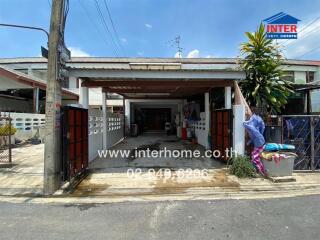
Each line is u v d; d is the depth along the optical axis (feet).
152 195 18.81
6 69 41.81
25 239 11.91
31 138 47.83
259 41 29.94
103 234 12.41
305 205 16.34
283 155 22.62
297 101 41.47
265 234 12.28
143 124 80.64
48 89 19.11
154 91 44.06
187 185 21.08
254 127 24.40
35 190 19.98
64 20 20.13
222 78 27.91
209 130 39.50
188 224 13.51
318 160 25.23
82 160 25.02
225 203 16.88
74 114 22.67
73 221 14.01
